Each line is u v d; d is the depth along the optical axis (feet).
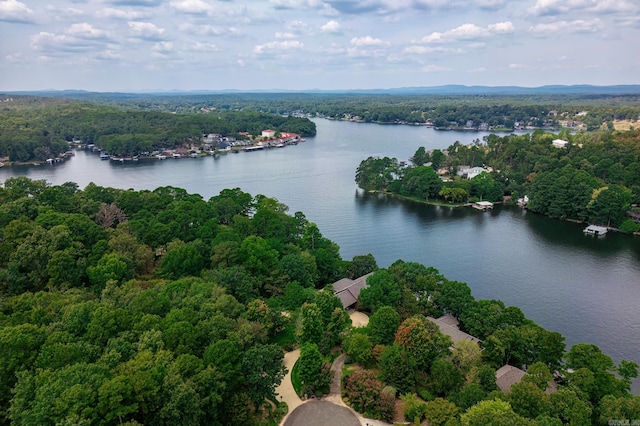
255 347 263.29
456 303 362.94
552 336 297.94
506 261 558.56
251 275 382.01
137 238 422.82
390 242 628.28
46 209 442.91
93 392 197.36
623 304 447.83
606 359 270.26
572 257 572.51
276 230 476.95
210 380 227.81
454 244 621.31
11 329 233.76
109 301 296.51
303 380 276.62
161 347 245.04
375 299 368.68
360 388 261.85
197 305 298.76
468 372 273.13
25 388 201.67
